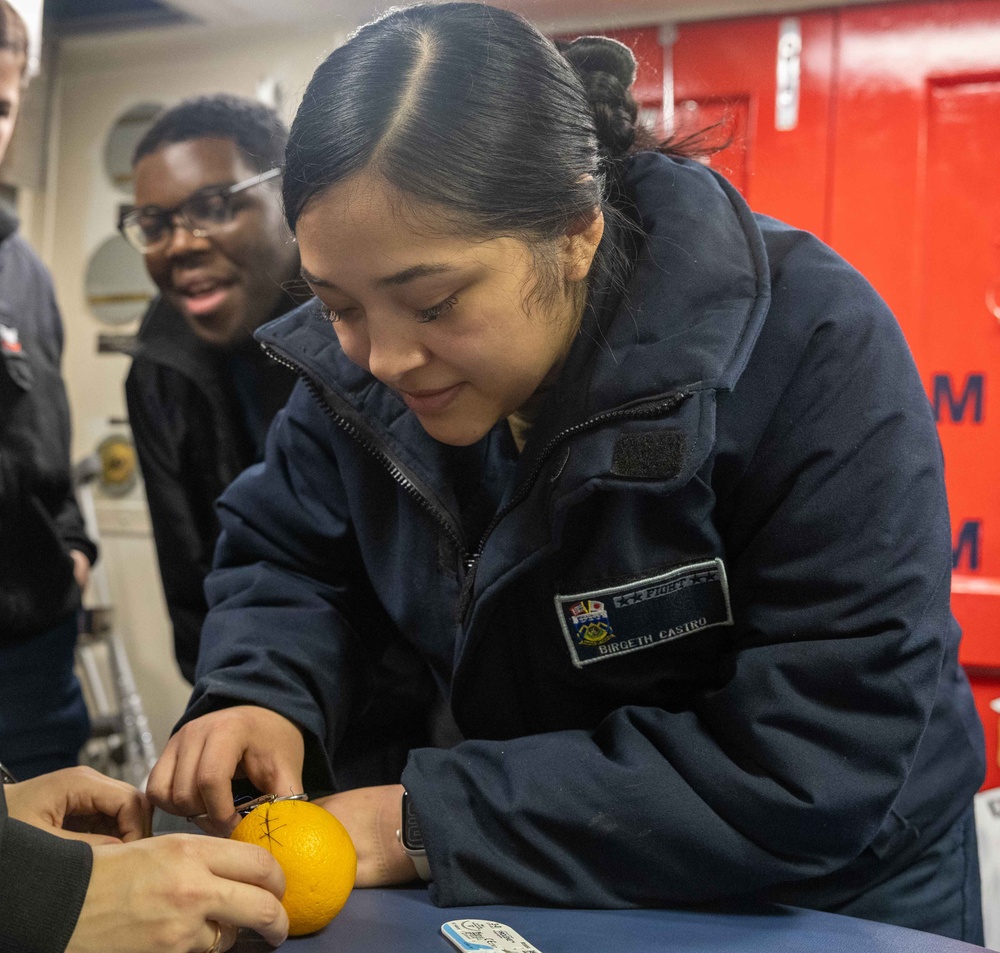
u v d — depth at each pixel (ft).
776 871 2.48
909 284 7.07
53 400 6.30
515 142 2.25
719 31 7.38
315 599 3.35
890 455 2.48
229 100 6.03
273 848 2.38
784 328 2.61
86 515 8.41
